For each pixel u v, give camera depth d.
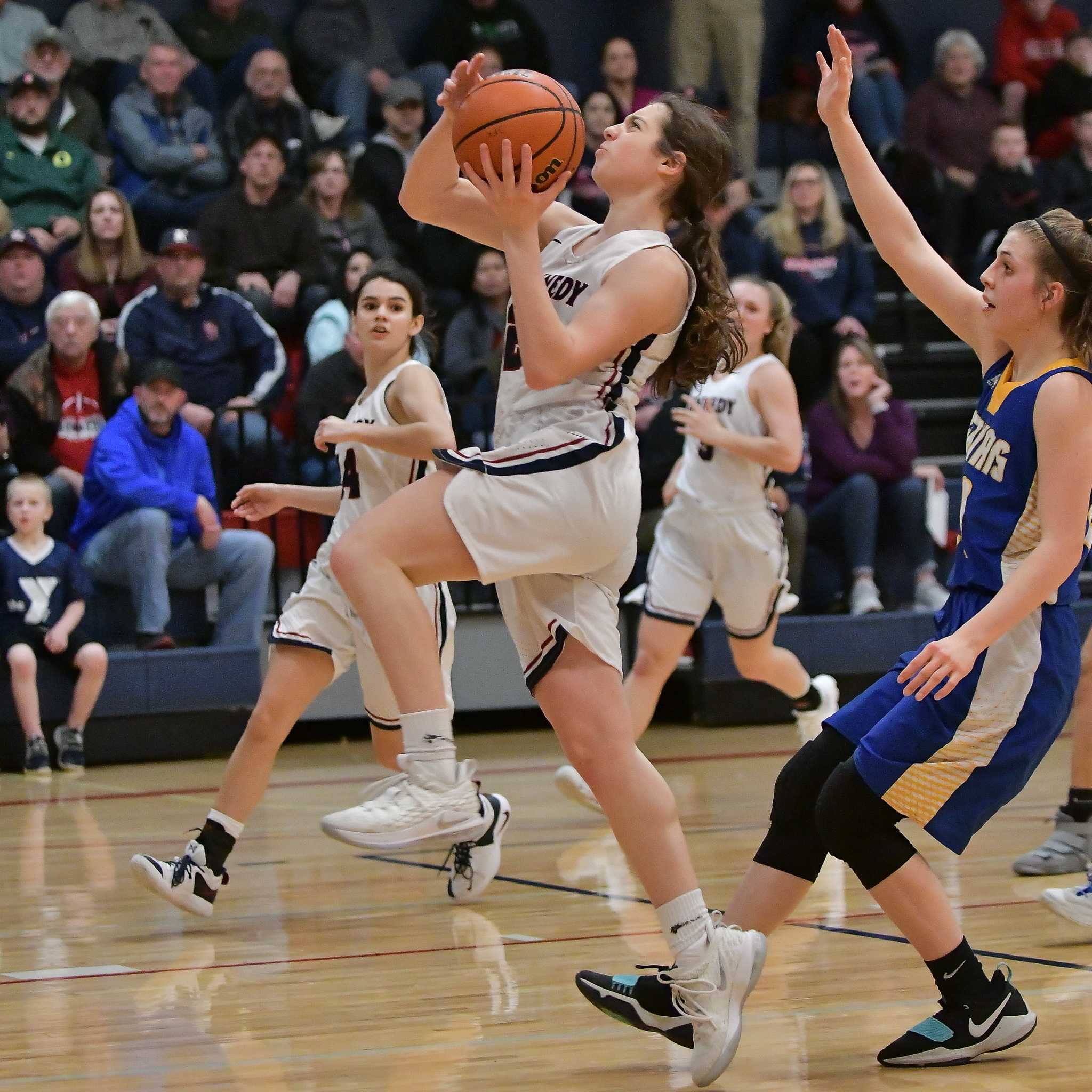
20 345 17.50
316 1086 5.25
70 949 7.54
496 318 19.34
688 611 11.70
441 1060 5.55
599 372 5.79
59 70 19.86
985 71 26.73
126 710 16.05
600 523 5.71
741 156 23.58
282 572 18.27
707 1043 5.26
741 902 5.82
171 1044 5.80
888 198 6.18
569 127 5.55
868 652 17.89
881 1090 5.16
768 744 16.05
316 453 17.61
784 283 20.34
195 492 16.62
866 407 18.19
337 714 17.45
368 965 7.06
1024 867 8.92
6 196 19.19
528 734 17.77
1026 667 5.44
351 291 18.19
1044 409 5.39
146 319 17.53
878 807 5.39
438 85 22.12
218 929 7.95
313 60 22.19
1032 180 22.86
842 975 6.67
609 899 8.52
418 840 6.05
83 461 16.86
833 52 6.17
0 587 15.49
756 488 11.73
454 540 5.74
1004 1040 5.38
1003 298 5.56
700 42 23.58
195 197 20.22
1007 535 5.51
